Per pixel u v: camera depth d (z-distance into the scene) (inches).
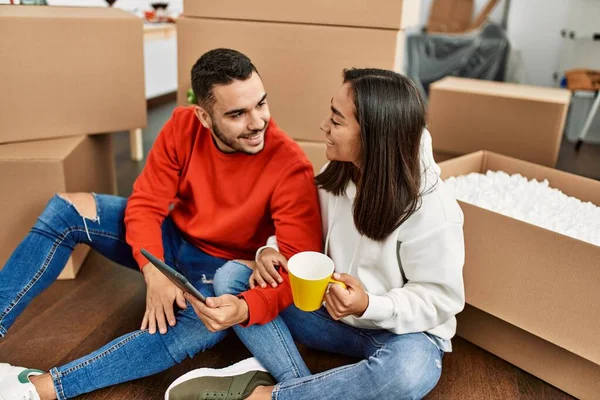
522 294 47.9
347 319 45.6
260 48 69.2
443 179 62.9
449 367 52.1
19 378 42.0
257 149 46.7
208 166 51.4
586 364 46.8
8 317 47.3
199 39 70.7
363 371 39.8
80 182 65.7
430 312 41.4
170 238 55.3
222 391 42.0
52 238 49.8
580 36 141.7
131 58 68.7
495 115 76.2
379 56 65.3
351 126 39.5
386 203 40.0
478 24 162.1
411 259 42.0
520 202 56.4
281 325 44.7
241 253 53.8
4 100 61.6
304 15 66.6
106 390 46.6
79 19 63.6
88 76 66.2
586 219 53.2
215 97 43.8
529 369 51.3
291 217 47.2
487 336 54.0
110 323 56.6
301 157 48.9
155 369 44.8
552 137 74.0
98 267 67.8
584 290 43.7
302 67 68.5
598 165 115.3
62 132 66.4
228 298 41.3
